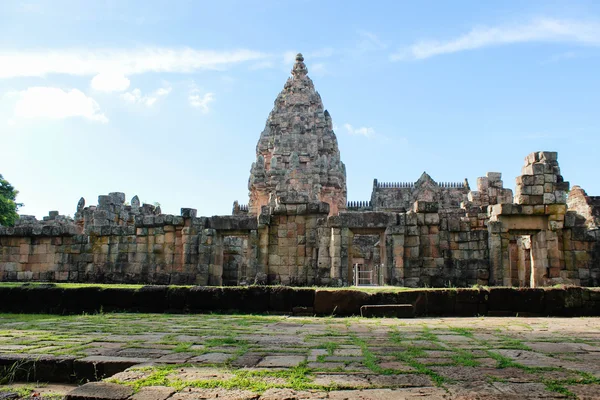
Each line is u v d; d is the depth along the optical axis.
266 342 9.41
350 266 25.72
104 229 30.73
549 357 7.91
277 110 70.19
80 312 16.44
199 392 5.88
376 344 9.16
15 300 16.83
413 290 15.38
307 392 5.87
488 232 25.45
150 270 29.59
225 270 34.38
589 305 15.02
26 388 7.46
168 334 10.49
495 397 5.66
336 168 64.81
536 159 27.17
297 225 27.62
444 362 7.46
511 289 15.20
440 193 77.19
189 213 29.58
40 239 31.41
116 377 6.59
